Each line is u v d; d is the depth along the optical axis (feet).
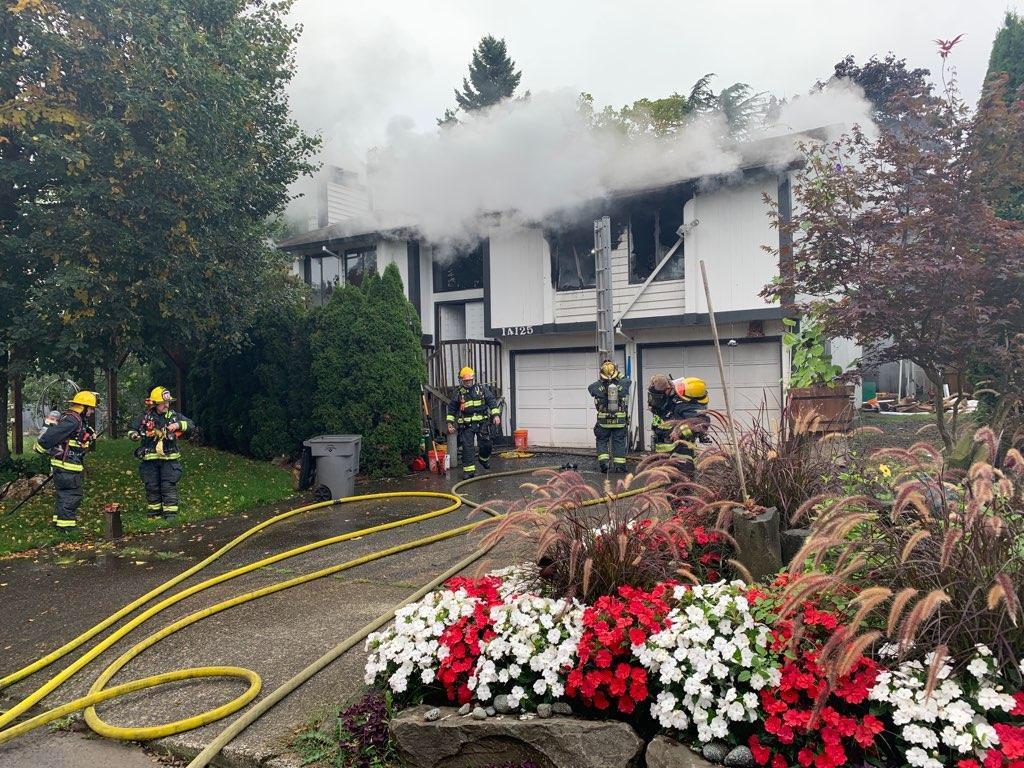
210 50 31.55
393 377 39.47
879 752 8.17
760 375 42.37
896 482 12.69
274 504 33.09
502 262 50.34
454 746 9.64
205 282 35.01
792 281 22.35
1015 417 20.40
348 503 31.91
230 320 38.63
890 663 8.53
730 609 9.63
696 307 42.55
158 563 22.81
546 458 43.73
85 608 18.51
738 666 8.94
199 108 30.22
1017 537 9.10
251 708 11.75
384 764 10.04
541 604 10.73
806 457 15.06
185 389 51.62
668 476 13.23
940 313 19.19
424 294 56.59
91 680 13.89
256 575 20.51
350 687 12.34
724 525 12.98
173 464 29.37
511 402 51.29
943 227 18.63
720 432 17.97
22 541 25.86
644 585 11.36
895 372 61.21
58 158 29.09
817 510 12.67
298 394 42.91
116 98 29.17
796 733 8.43
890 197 20.72
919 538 8.47
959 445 20.26
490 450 39.91
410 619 11.32
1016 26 27.43
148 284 30.63
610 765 8.96
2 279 31.42
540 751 9.30
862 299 19.62
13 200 32.42
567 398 49.47
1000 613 8.20
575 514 12.30
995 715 7.90
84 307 29.53
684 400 20.11
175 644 15.26
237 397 46.14
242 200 37.52
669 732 9.18
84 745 11.66
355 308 40.24
